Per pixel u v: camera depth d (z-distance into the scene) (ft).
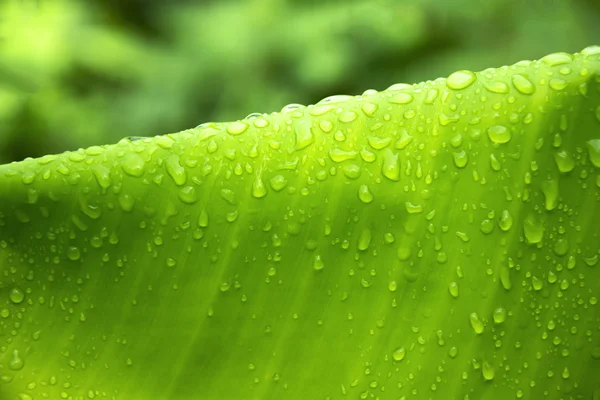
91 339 1.55
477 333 1.54
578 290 1.54
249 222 1.55
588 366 1.54
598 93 1.54
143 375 1.55
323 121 1.56
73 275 1.55
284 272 1.55
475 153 1.54
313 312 1.55
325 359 1.55
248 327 1.55
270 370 1.55
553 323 1.54
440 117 1.55
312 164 1.55
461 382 1.54
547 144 1.54
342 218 1.55
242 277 1.55
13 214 1.53
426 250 1.55
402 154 1.55
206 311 1.55
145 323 1.55
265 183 1.55
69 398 1.55
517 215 1.54
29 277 1.54
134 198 1.55
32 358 1.55
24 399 1.55
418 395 1.54
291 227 1.55
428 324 1.54
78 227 1.54
